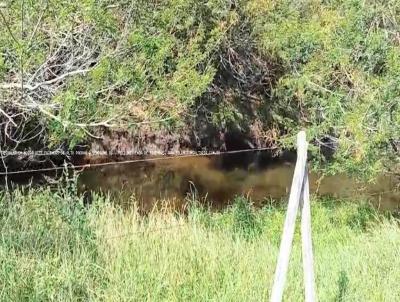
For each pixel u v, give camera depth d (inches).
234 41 520.1
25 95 279.7
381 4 335.0
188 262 198.1
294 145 444.5
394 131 316.8
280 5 498.3
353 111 335.3
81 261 185.3
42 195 260.5
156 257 198.8
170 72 389.4
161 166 511.8
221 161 536.4
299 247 265.9
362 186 432.8
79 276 174.9
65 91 292.0
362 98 337.7
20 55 252.1
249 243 263.6
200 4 443.8
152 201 423.2
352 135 357.7
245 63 540.4
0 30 262.2
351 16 339.9
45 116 299.4
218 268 196.4
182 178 490.0
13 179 415.8
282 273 136.4
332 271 216.7
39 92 294.8
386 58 323.6
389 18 338.6
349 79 348.8
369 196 413.1
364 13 334.3
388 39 335.9
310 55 396.8
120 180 473.7
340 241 311.0
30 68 278.8
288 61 436.5
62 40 282.4
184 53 407.5
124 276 182.7
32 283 167.6
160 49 324.8
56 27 278.2
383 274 215.6
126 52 309.0
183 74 381.7
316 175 456.8
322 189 434.0
